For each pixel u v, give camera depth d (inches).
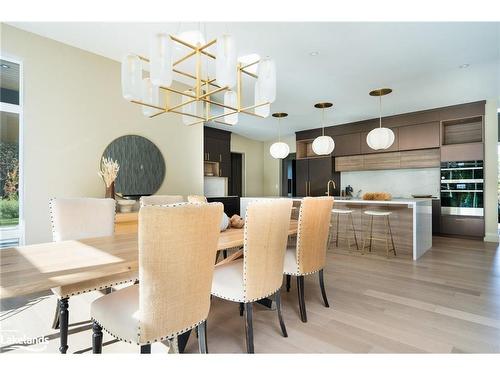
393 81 163.9
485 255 160.1
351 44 121.6
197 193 178.1
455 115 211.2
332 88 175.0
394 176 259.0
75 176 126.8
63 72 123.7
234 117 109.4
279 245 70.9
